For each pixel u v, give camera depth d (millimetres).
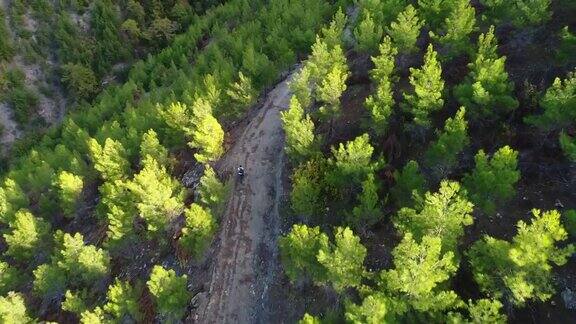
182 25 111438
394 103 38406
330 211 38312
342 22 57906
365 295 25516
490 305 21375
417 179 30250
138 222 48875
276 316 35719
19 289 50062
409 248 22984
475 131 35625
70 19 112375
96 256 41812
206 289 39969
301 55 68750
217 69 65000
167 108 59875
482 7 47188
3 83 106000
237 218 44562
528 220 30312
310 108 50719
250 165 50500
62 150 64812
